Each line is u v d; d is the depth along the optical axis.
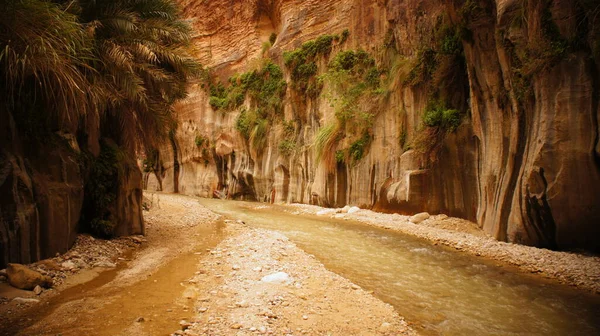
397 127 12.66
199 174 25.48
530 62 7.27
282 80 20.02
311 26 18.88
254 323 3.56
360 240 8.43
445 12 10.66
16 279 4.15
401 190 11.60
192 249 6.87
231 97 23.47
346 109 14.46
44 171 5.43
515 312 4.37
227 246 7.10
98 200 6.84
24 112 5.30
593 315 4.30
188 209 13.89
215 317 3.68
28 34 4.62
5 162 4.71
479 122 9.24
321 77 16.47
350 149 14.21
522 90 7.66
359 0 15.86
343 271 5.88
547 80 7.02
